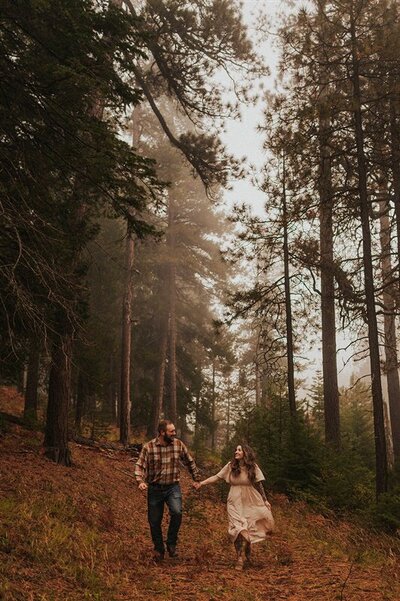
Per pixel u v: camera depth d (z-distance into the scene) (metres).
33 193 10.81
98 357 21.12
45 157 10.54
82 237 12.41
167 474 7.84
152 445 7.94
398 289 15.87
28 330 11.41
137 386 33.25
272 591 6.00
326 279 16.25
